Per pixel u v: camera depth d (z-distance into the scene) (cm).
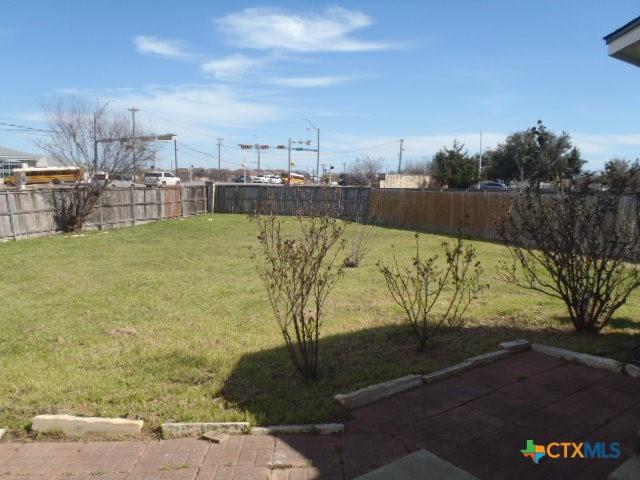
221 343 512
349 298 724
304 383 396
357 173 3797
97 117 3139
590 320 527
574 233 521
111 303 702
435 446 297
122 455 291
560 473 269
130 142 2250
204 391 385
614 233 514
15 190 1527
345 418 336
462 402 360
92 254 1210
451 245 1374
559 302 680
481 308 649
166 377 416
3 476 269
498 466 276
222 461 282
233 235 1627
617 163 724
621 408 349
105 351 490
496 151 4212
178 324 593
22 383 406
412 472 266
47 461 285
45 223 1638
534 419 332
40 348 505
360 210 2031
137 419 335
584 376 410
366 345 498
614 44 451
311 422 330
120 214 1944
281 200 2494
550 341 498
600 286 518
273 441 305
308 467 276
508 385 391
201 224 2019
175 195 2330
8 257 1162
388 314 627
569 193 527
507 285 812
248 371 426
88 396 377
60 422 321
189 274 933
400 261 1081
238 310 661
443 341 505
